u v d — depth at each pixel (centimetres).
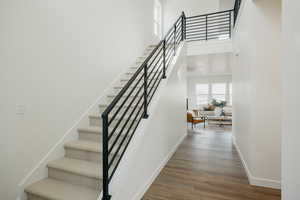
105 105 298
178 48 405
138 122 228
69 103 248
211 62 545
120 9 383
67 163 210
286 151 113
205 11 644
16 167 181
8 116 174
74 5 258
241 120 317
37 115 203
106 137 157
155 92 279
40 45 206
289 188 109
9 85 174
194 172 269
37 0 203
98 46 310
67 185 191
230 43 417
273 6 218
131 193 185
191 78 977
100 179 179
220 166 292
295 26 102
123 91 178
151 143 239
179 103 409
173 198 203
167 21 677
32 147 197
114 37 359
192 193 212
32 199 183
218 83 922
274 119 222
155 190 219
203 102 953
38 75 204
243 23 281
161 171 272
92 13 296
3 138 170
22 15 186
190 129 623
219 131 584
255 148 231
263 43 222
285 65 115
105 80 328
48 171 211
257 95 228
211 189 221
